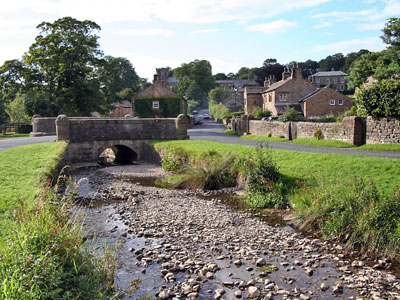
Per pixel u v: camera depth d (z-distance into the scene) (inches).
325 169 484.1
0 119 1813.5
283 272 270.2
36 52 1688.0
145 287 246.7
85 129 984.3
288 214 417.1
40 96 1662.2
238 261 285.9
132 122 1059.3
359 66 1854.1
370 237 311.6
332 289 241.9
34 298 161.2
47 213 247.8
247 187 518.0
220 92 4042.8
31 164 559.2
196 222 406.3
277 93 2090.3
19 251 191.8
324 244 324.8
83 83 1763.0
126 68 3656.5
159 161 941.8
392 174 417.7
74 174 814.5
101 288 209.9
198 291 241.4
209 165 630.5
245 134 1350.9
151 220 418.0
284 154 608.1
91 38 1796.3
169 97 2053.4
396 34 1363.2
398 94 676.7
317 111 1977.1
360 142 771.4
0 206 318.0
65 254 214.7
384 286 243.9
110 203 520.1
